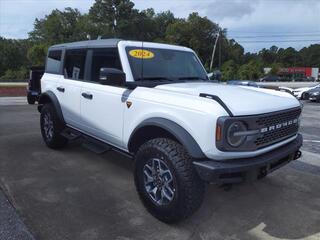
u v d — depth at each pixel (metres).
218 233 3.45
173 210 3.40
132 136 3.90
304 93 21.11
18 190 4.30
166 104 3.54
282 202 4.19
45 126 6.20
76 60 5.35
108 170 5.14
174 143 3.46
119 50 4.37
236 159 3.31
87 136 5.09
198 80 4.78
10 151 6.06
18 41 88.06
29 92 10.20
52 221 3.55
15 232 3.31
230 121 3.11
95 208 3.88
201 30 76.06
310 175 5.21
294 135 4.11
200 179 3.33
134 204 4.00
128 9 80.69
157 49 4.71
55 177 4.80
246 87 4.48
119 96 4.16
